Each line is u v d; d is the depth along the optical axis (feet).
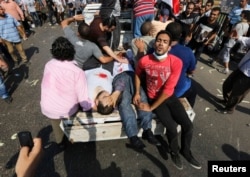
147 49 9.53
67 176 8.52
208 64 18.38
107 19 11.37
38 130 10.84
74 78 7.55
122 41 18.01
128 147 9.78
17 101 13.20
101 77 9.26
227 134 10.66
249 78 10.41
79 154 9.43
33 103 13.00
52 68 7.47
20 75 16.37
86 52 9.95
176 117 8.17
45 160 9.13
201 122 11.47
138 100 8.54
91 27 11.51
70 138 8.91
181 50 8.56
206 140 10.27
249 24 15.51
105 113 8.52
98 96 8.41
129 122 8.27
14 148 9.78
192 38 16.89
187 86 9.47
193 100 10.29
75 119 8.46
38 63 18.51
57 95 7.75
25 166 2.49
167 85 7.59
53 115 8.09
